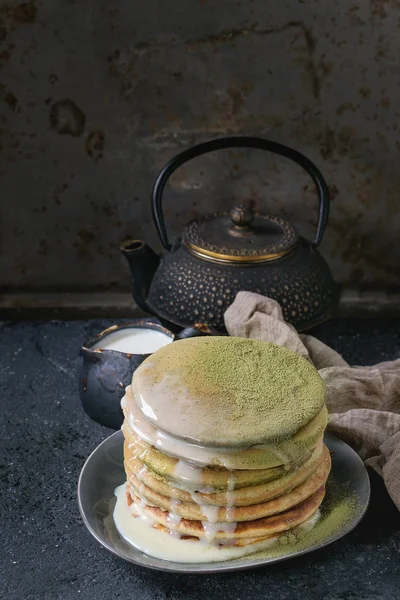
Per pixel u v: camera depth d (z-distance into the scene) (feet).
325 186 2.29
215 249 2.20
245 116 2.56
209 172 2.62
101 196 2.65
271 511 1.65
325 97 2.52
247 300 2.15
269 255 2.20
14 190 2.64
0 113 2.54
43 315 2.75
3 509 1.91
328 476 1.85
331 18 2.43
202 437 1.58
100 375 2.06
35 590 1.72
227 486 1.62
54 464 2.05
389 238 2.71
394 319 2.69
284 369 1.72
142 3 2.41
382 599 1.69
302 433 1.63
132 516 1.75
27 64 2.48
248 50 2.47
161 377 1.69
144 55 2.47
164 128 2.57
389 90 2.51
